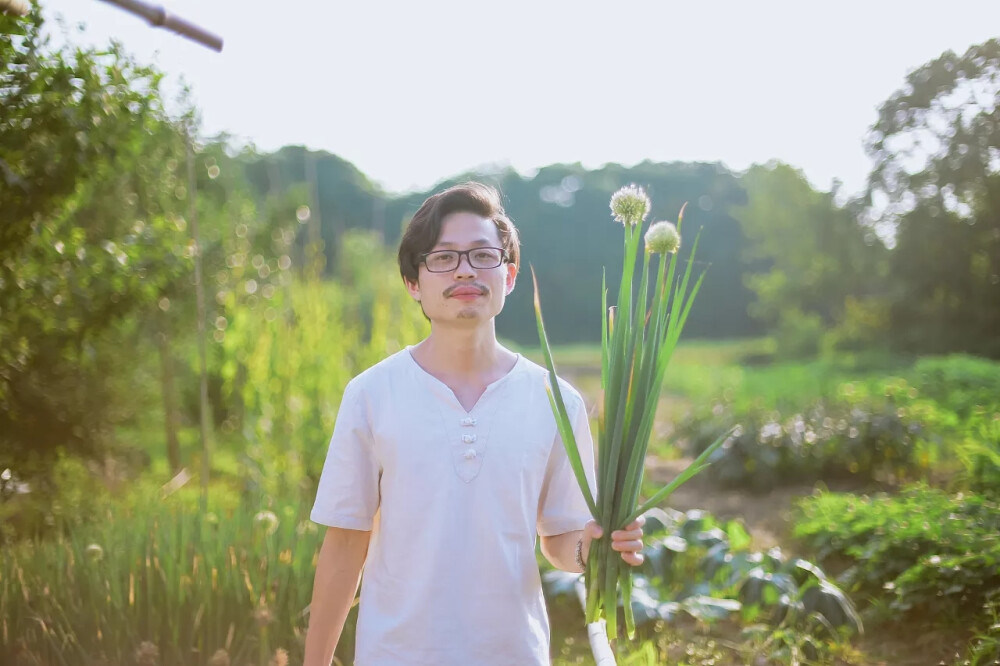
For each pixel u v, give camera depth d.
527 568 1.69
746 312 38.31
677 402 13.75
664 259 1.72
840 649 3.66
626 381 1.70
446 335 1.73
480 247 1.70
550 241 41.41
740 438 7.43
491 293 1.71
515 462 1.68
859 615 4.00
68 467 5.12
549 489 1.82
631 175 42.19
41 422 4.80
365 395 1.72
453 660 1.61
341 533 1.75
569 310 40.84
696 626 3.92
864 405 8.05
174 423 7.29
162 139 5.36
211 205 7.73
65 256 4.12
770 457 7.24
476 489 1.65
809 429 7.66
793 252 23.77
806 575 4.18
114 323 4.98
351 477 1.71
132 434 6.88
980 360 12.94
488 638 1.63
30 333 4.32
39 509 4.59
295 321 6.83
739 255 38.41
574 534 1.83
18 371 4.58
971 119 14.89
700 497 7.11
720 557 4.39
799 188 24.41
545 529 1.84
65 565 3.30
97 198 4.70
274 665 2.85
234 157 8.47
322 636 1.76
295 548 3.40
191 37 2.05
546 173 42.44
